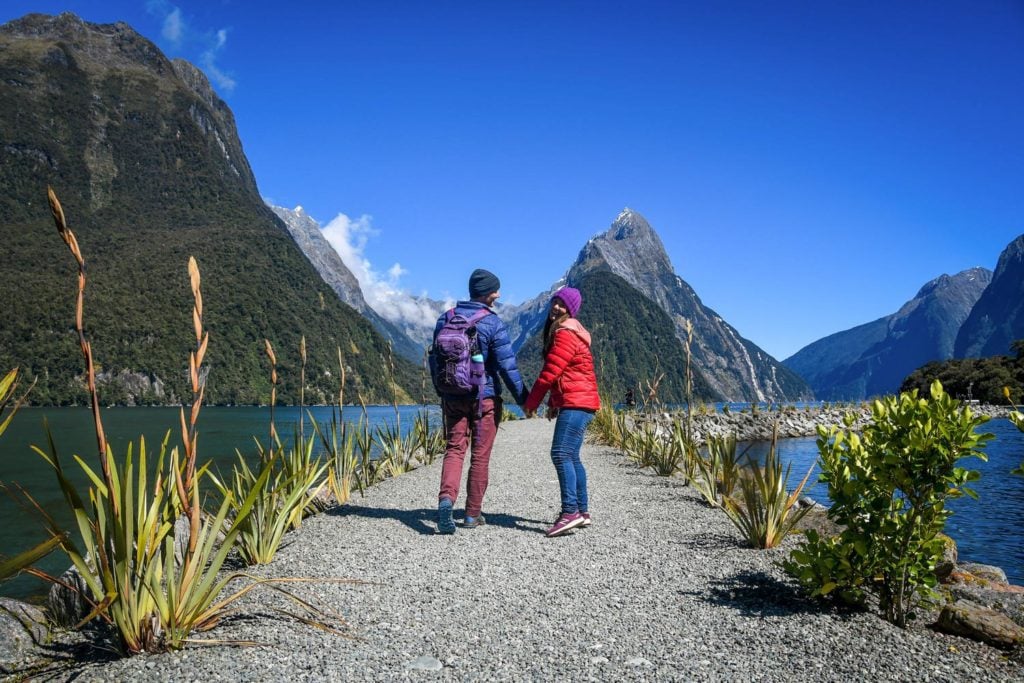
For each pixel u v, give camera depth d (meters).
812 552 3.36
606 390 16.20
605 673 2.53
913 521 3.11
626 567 4.06
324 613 3.24
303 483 5.25
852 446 3.36
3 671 2.65
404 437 10.79
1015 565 9.42
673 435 8.53
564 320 5.03
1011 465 25.39
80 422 61.50
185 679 2.47
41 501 13.02
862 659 2.66
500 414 5.26
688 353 7.52
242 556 4.23
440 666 2.60
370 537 4.85
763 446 33.12
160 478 2.98
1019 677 2.52
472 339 5.01
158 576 2.79
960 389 88.00
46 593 5.80
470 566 4.07
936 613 3.36
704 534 4.95
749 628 3.02
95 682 2.47
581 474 5.05
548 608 3.32
